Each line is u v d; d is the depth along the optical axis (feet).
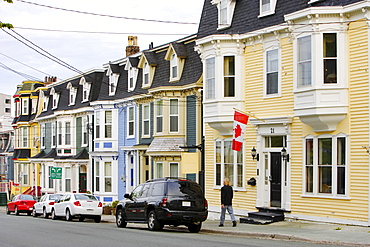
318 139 75.97
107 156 141.59
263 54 85.15
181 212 72.95
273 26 81.71
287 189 80.33
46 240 64.03
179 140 112.37
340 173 72.95
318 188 75.82
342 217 72.18
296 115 75.97
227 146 92.63
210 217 94.58
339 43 72.18
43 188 183.83
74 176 161.68
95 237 66.44
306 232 67.05
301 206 78.13
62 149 167.53
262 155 85.87
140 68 131.03
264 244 57.41
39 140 195.72
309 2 77.20
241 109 88.22
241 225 79.20
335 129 73.05
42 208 120.06
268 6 84.94
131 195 82.12
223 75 89.25
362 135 70.03
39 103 197.47
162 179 76.84
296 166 79.20
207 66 91.86
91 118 152.46
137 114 130.00
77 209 101.91
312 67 73.20
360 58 70.59
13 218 116.26
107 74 145.59
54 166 171.42
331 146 74.08
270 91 84.02
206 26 97.86
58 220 108.88
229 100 88.69
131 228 83.25
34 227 84.84
